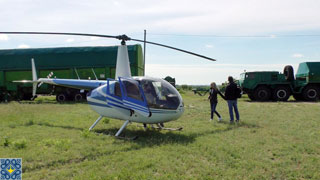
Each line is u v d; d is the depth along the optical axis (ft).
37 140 20.06
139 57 58.80
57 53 60.29
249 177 12.67
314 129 24.18
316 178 12.71
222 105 47.47
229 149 17.19
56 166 14.19
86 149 17.21
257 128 24.81
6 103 55.26
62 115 34.30
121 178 12.45
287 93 59.31
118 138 20.62
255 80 59.82
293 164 14.66
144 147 17.92
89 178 12.38
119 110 22.03
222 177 12.69
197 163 14.61
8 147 17.72
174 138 20.56
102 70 58.75
